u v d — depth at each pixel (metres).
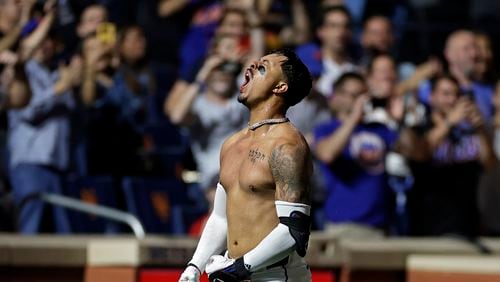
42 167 31.34
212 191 32.34
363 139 31.00
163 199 33.25
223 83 32.59
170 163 34.41
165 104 35.31
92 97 33.16
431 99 32.97
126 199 32.50
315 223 32.06
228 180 16.42
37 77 31.73
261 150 16.03
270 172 15.90
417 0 42.41
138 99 35.28
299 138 16.06
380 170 31.14
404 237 32.06
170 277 26.61
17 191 31.41
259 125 16.33
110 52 33.88
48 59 32.06
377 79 33.62
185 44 35.97
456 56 36.00
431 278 27.83
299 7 36.97
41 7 32.22
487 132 33.94
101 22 34.06
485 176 32.62
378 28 36.81
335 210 30.89
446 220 32.09
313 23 37.72
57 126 31.69
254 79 16.45
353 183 30.78
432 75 35.59
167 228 33.12
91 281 26.83
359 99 30.80
